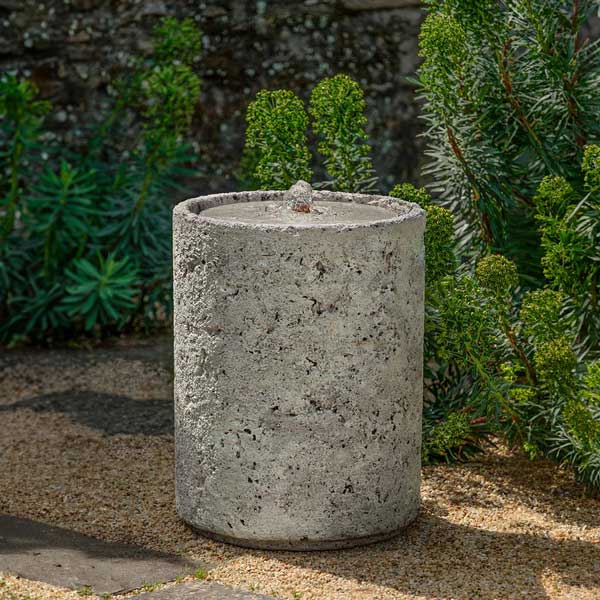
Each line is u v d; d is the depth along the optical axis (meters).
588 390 6.55
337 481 5.85
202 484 6.02
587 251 6.61
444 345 6.74
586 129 7.20
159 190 9.97
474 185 7.09
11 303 9.68
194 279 5.90
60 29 10.70
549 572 5.77
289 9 10.86
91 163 10.14
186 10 10.80
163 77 9.42
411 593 5.54
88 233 9.59
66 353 9.41
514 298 7.24
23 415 8.08
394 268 5.85
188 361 6.00
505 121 7.21
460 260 7.45
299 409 5.77
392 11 10.85
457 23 6.81
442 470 7.05
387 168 10.94
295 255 5.66
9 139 10.08
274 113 7.13
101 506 6.59
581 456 6.64
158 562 5.86
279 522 5.87
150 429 7.84
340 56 10.90
